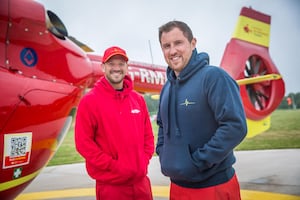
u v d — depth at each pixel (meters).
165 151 2.00
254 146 9.30
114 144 2.34
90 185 5.63
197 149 1.81
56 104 2.73
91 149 2.27
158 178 5.92
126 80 2.55
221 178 1.87
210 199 1.85
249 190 4.63
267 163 6.79
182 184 1.96
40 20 2.64
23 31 2.53
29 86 2.47
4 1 2.39
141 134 2.55
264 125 7.80
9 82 2.32
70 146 9.67
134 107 2.54
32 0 2.66
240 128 1.68
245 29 7.74
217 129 1.74
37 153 2.62
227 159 1.90
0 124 2.23
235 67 7.40
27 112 2.43
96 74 4.20
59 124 2.83
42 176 6.57
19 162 2.42
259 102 7.75
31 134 2.50
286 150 8.80
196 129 1.84
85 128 2.30
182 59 1.89
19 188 2.61
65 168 7.66
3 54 2.38
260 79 6.58
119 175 2.31
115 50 2.38
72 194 4.96
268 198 4.18
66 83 2.92
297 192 4.44
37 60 2.64
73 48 3.14
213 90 1.74
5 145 2.28
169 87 2.04
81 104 2.33
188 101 1.84
